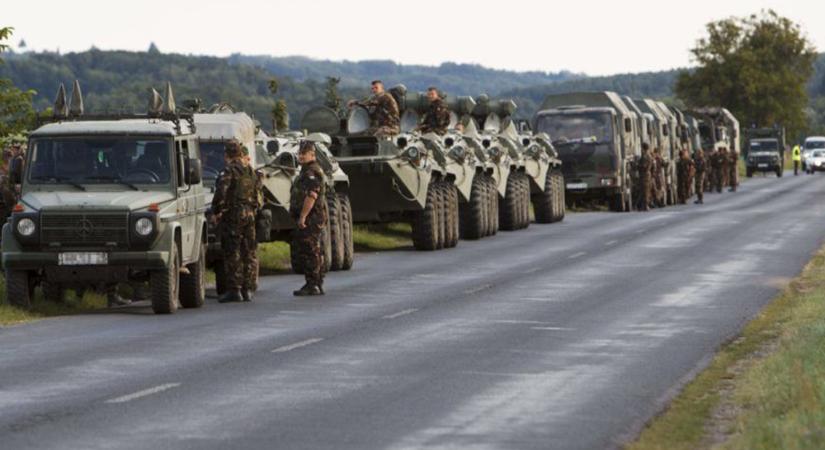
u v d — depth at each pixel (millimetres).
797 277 40875
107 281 31641
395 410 19500
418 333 28375
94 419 18703
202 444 17062
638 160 89188
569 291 37281
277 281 41406
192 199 33750
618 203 86125
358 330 28906
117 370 23219
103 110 35438
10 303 32188
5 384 21734
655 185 90688
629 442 17500
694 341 27203
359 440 17359
